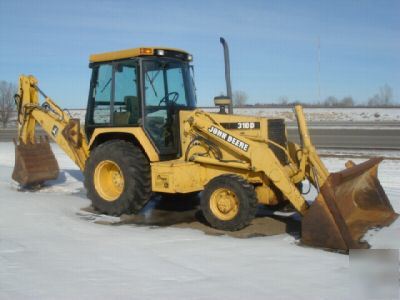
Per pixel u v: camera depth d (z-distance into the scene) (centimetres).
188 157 758
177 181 725
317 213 586
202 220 755
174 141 786
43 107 977
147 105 761
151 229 693
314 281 467
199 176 755
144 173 757
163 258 541
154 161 754
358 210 669
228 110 776
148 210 833
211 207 689
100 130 809
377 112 4906
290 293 436
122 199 759
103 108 821
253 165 680
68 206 842
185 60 826
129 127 771
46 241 609
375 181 723
